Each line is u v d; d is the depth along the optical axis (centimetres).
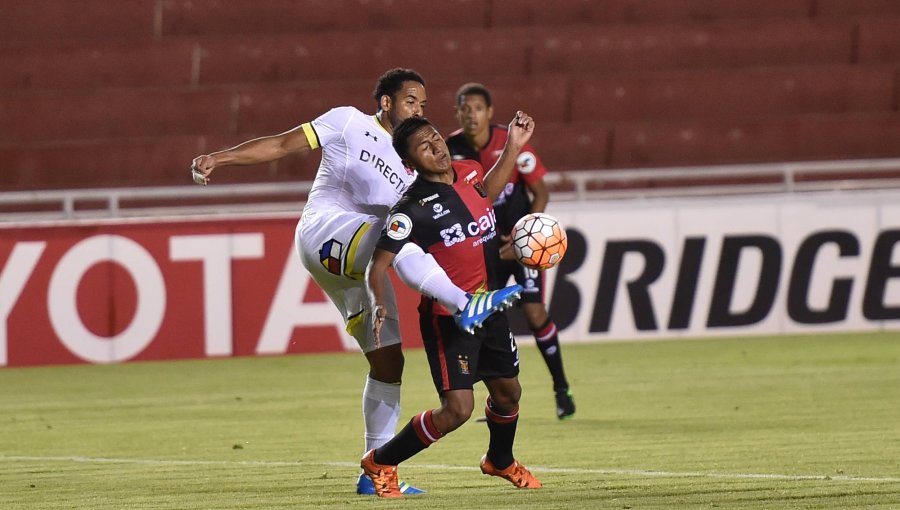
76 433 2617
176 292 3966
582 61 5847
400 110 1831
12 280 3909
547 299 4141
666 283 4169
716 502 1595
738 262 4178
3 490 1867
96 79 5834
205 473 2005
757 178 5247
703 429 2397
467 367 1647
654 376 3375
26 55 5841
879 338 4081
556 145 5447
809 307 4209
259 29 6066
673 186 5316
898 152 5456
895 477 1783
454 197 1636
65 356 3934
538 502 1622
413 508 1597
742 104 5634
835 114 5616
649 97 5641
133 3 6091
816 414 2569
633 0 6059
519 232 1720
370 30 6050
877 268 4222
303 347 4019
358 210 1844
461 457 2131
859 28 5831
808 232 4194
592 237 4141
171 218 3966
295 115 5622
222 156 1736
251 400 3123
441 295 1580
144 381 3600
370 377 1800
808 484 1730
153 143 5419
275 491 1794
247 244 3991
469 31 5919
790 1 6056
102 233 3947
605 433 2383
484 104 2689
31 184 5375
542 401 2953
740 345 4038
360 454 2205
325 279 1827
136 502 1723
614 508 1561
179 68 5850
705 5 6053
